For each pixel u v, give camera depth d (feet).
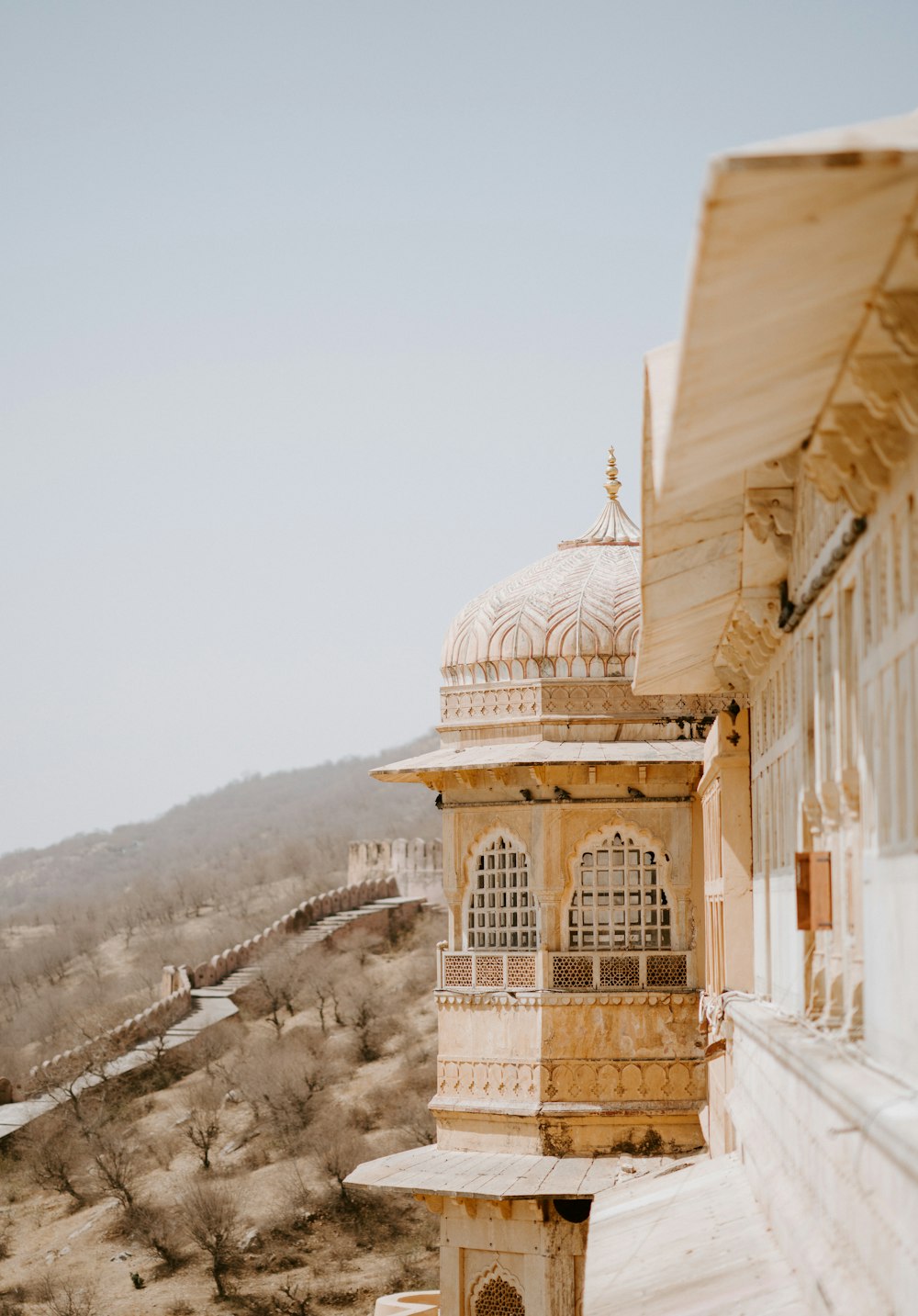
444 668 84.43
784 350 21.91
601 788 77.41
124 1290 153.69
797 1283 30.32
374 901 252.62
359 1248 156.46
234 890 328.90
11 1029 247.50
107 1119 186.80
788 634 39.04
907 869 23.06
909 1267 19.62
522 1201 71.05
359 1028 201.26
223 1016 214.07
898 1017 24.08
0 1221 172.14
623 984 76.54
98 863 595.06
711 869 65.21
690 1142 75.10
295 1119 177.17
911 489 22.43
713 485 34.04
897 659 23.54
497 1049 77.97
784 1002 41.16
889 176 16.02
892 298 19.72
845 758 28.94
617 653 79.66
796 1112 31.24
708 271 18.24
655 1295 35.88
